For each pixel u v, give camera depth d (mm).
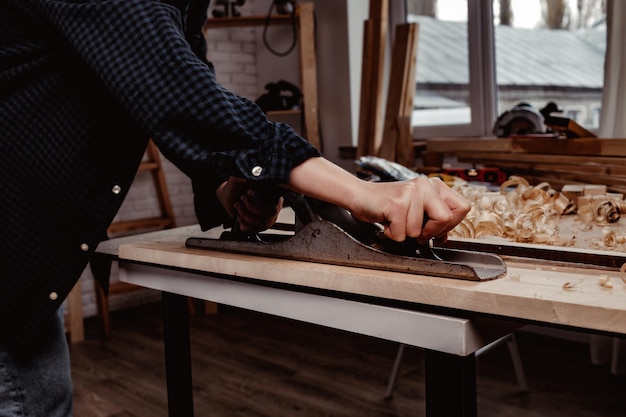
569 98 3275
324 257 941
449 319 756
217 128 855
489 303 734
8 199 1003
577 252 931
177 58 861
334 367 2982
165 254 1138
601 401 2502
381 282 823
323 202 968
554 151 2195
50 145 982
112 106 974
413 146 3414
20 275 1013
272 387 2785
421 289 786
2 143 1001
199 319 3895
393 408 2518
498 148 2461
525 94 3457
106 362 3242
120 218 4312
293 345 3324
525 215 1297
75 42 895
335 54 4156
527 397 2564
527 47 3412
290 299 954
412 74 3359
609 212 1501
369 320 846
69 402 1162
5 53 973
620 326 654
